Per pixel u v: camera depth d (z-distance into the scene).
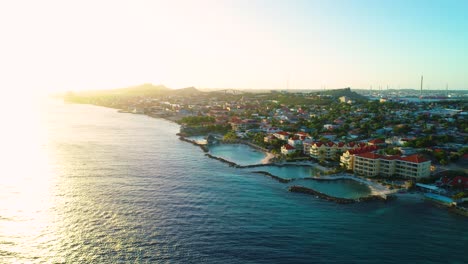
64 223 134.25
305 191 180.12
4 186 178.00
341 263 111.88
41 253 112.50
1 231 126.94
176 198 164.75
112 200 159.75
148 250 115.44
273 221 141.38
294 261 112.00
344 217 147.62
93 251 114.25
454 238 129.75
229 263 109.50
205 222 138.00
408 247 122.69
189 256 112.56
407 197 172.88
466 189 176.88
